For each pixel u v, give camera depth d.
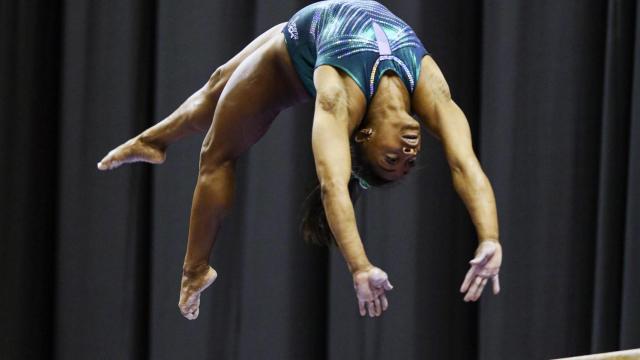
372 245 15.51
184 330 15.73
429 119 9.60
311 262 15.84
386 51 9.49
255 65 10.26
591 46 15.66
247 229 15.69
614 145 15.40
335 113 9.24
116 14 15.98
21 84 16.06
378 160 9.41
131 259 15.98
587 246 15.64
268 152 15.67
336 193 8.95
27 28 16.12
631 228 15.06
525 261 15.49
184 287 11.18
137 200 16.09
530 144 15.53
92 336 15.80
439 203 15.69
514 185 15.49
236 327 15.78
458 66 15.94
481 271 9.05
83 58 15.93
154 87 15.96
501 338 15.44
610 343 15.36
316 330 15.91
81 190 15.87
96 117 15.93
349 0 9.92
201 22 15.88
